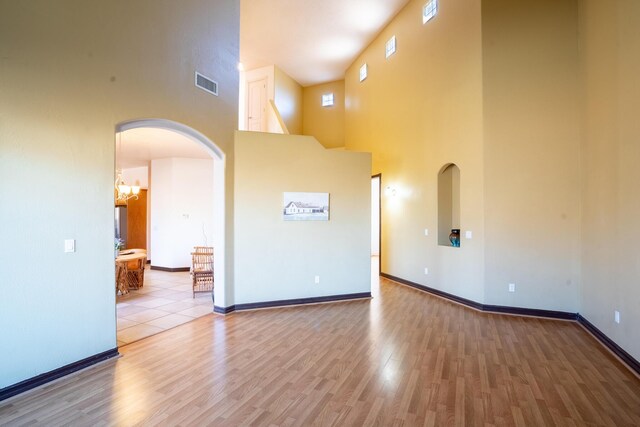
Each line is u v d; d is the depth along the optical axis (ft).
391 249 24.90
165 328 14.51
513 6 16.17
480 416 8.17
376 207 41.32
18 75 9.04
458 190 19.71
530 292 16.11
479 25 16.71
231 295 16.90
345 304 18.42
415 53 21.83
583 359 11.44
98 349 11.03
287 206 18.01
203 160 29.84
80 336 10.53
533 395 9.14
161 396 9.03
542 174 15.81
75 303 10.41
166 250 29.14
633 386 9.64
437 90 19.83
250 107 31.09
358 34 26.16
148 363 11.07
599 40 13.19
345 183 19.38
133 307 17.85
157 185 29.63
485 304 16.70
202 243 29.81
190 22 14.47
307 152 18.49
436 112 19.94
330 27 25.12
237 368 10.71
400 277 23.76
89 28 10.66
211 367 10.77
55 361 9.89
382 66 25.66
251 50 28.17
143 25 12.36
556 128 15.58
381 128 25.86
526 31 15.97
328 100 34.40
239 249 17.08
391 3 22.56
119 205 30.60
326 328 14.55
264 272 17.56
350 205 19.49
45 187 9.67
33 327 9.40
